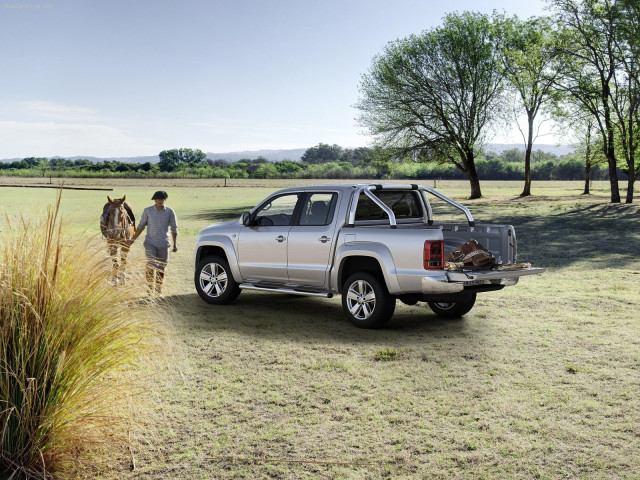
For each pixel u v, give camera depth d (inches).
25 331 127.0
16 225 140.6
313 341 258.5
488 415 173.8
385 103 1827.0
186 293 380.2
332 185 304.7
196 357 232.2
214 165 7436.0
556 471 138.7
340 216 291.3
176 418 170.6
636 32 1289.4
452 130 1839.3
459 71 1800.0
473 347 249.1
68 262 142.5
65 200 1588.3
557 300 354.6
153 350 156.2
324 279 295.9
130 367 148.9
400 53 1831.9
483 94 1828.2
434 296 261.3
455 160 1909.4
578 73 1434.5
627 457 146.0
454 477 135.7
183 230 857.5
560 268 486.0
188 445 152.8
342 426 165.5
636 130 1398.9
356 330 280.7
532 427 165.0
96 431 138.5
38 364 128.9
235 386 198.5
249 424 166.7
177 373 207.2
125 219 346.0
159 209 358.3
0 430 124.5
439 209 1384.1
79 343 135.0
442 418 171.5
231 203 1664.6
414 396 189.8
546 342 257.3
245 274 329.7
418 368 219.6
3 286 128.2
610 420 169.9
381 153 1893.5
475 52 1787.6
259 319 304.7
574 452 149.0
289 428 163.9
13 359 126.9
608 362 226.8
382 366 221.8
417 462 143.3
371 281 276.7
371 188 295.7
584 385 200.4
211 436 158.2
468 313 320.8
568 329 282.0
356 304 286.7
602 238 713.6
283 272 312.0
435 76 1818.4
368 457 146.0
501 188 3063.5
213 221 1044.5
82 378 134.6
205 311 324.5
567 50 1428.4
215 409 177.8
